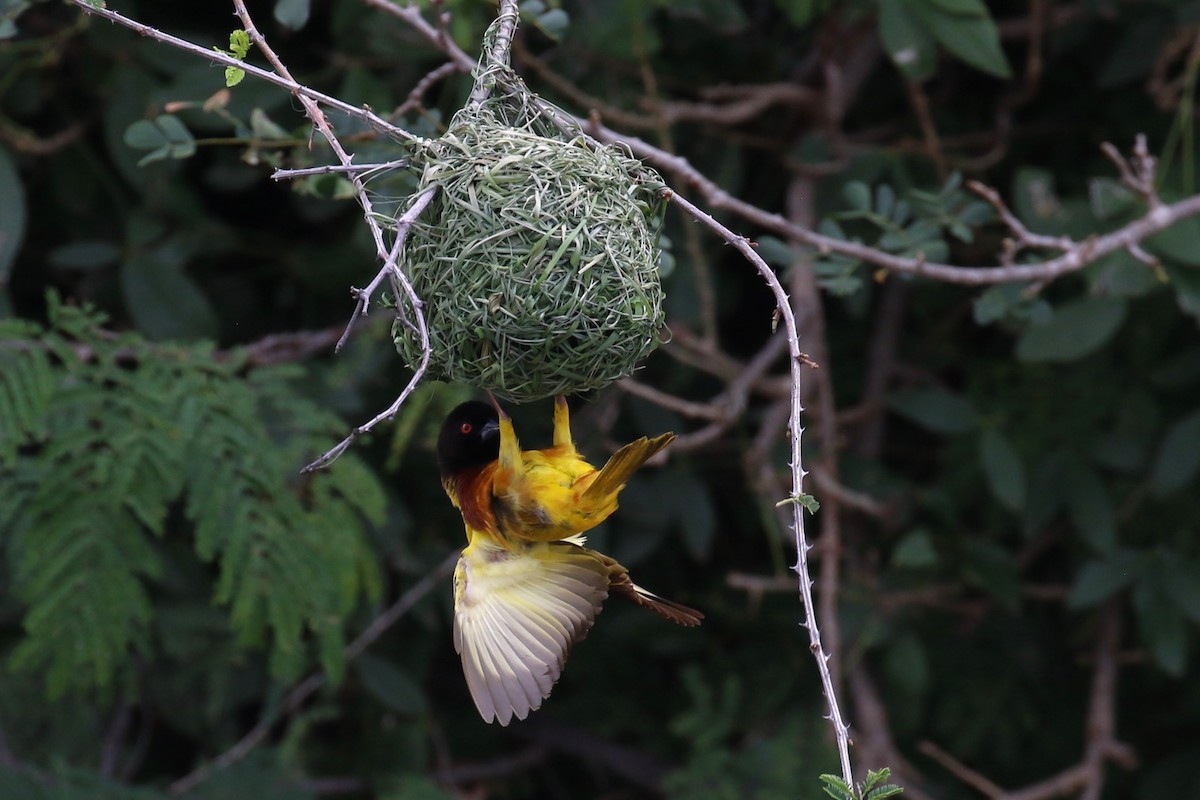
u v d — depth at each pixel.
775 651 13.34
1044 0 11.02
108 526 8.13
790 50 12.27
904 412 11.72
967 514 13.30
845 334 13.17
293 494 8.67
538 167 5.93
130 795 10.74
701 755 12.39
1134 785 13.77
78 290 11.62
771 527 11.11
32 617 7.96
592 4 9.98
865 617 11.98
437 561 12.08
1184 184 10.07
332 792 12.95
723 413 9.96
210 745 12.23
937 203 8.73
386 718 13.16
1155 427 11.89
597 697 14.29
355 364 10.70
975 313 8.85
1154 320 11.84
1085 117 12.61
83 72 10.96
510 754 14.50
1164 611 11.61
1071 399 12.04
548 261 5.82
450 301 5.90
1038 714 13.65
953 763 11.62
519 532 6.24
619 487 6.08
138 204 11.59
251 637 8.46
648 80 10.02
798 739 12.41
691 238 10.72
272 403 9.18
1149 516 12.50
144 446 8.28
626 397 12.06
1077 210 10.03
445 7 9.24
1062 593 12.55
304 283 12.02
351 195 8.23
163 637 10.96
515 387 6.02
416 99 7.85
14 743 11.27
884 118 12.77
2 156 9.38
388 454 11.82
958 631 13.22
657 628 13.42
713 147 11.95
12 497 8.12
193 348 9.02
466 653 6.13
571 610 6.19
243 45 5.83
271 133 8.06
